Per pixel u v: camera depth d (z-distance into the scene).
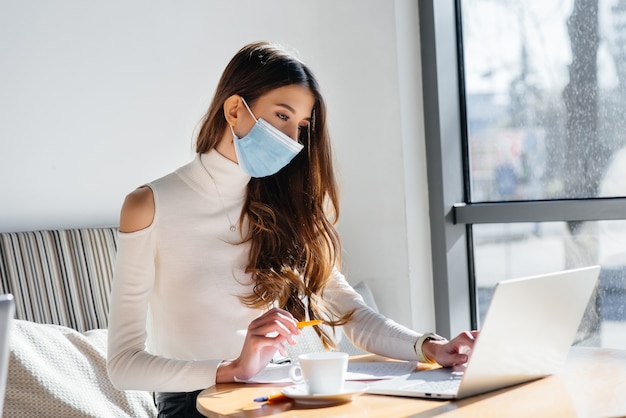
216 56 2.74
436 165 2.81
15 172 2.30
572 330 1.45
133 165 2.53
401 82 2.75
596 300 2.61
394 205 2.77
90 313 2.24
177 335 1.70
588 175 2.64
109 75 2.49
